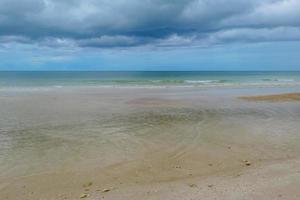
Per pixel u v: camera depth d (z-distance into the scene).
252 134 10.04
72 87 33.62
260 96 22.58
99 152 7.86
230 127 11.23
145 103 18.52
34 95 23.19
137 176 6.19
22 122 11.94
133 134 9.96
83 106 16.94
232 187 5.38
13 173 6.32
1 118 12.80
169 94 24.80
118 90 29.19
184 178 6.03
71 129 10.70
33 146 8.40
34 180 5.95
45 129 10.65
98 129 10.72
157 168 6.68
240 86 37.12
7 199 5.10
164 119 12.91
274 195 4.95
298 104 18.34
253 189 5.24
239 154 7.73
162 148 8.28
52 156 7.50
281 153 7.80
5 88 31.22
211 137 9.59
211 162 7.10
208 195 5.02
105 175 6.25
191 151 8.00
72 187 5.61
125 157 7.45
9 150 8.00
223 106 17.31
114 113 14.48
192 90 29.72
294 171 6.25
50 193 5.33
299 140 9.21
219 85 38.91
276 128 11.07
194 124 11.79
